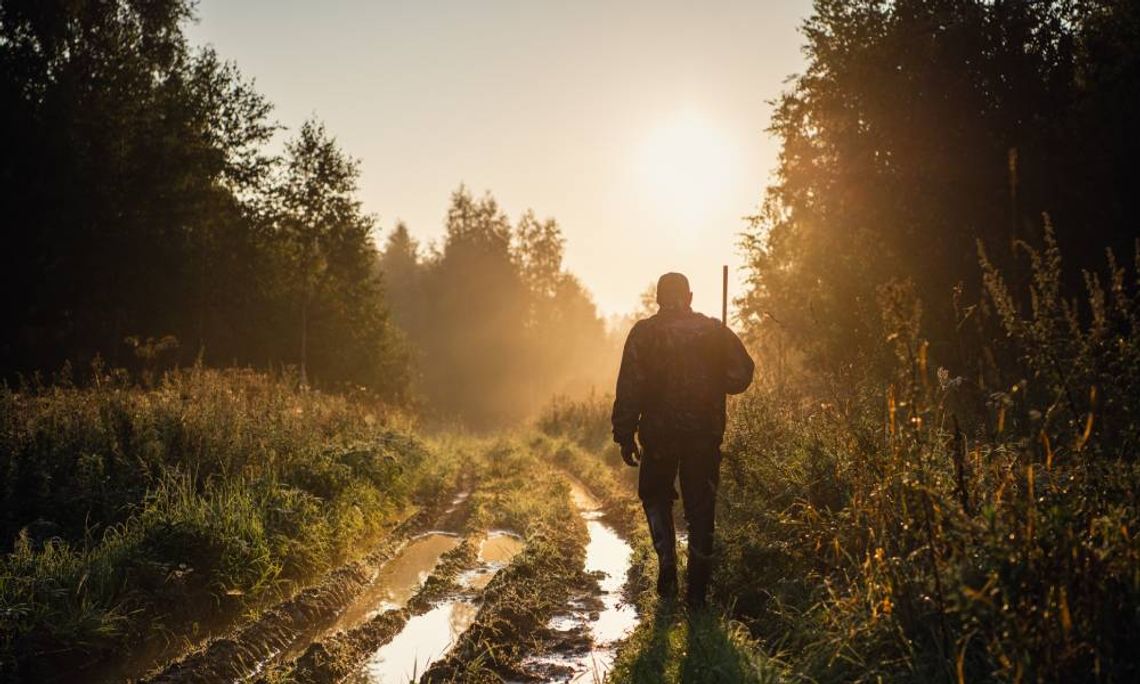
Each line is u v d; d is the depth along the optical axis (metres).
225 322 38.50
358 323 44.25
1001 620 3.17
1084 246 16.56
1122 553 3.33
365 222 43.25
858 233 19.97
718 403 5.92
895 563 4.09
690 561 5.64
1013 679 3.05
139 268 31.88
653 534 5.98
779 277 21.92
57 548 6.95
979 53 19.77
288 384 18.67
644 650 4.82
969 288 16.69
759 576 5.79
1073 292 15.86
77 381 23.72
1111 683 3.13
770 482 6.70
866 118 20.95
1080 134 17.22
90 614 5.58
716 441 5.89
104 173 31.19
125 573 6.31
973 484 4.18
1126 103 16.59
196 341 36.03
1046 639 3.06
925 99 19.86
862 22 21.73
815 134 22.61
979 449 4.59
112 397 11.63
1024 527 3.47
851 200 21.03
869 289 17.34
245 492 8.66
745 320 21.41
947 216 18.91
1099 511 3.72
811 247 21.28
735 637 4.64
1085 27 18.28
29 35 30.56
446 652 5.55
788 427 7.62
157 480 8.70
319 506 9.55
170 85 36.56
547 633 5.77
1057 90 19.23
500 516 11.35
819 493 6.05
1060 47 19.39
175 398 12.32
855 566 4.70
